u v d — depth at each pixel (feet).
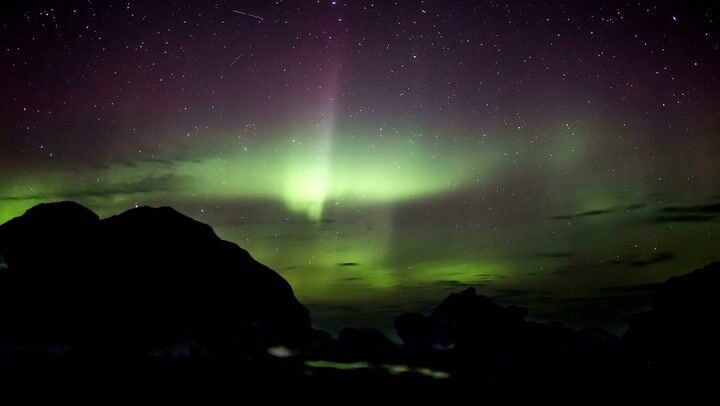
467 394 10.82
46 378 10.22
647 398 10.67
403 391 10.84
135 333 12.27
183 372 11.06
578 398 10.73
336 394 10.47
